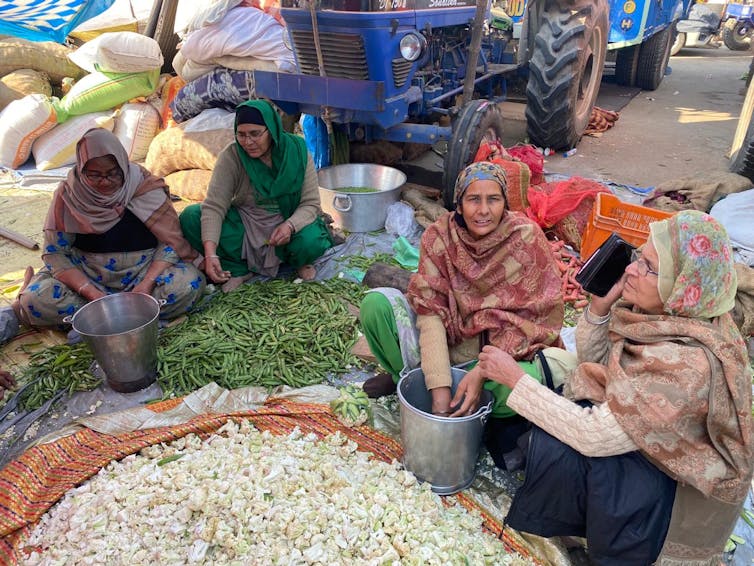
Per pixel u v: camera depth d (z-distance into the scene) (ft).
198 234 11.56
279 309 10.76
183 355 9.39
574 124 19.22
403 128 14.99
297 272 12.32
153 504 6.40
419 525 6.27
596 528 5.68
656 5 24.76
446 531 6.34
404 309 7.78
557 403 5.79
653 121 24.99
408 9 13.65
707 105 28.02
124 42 17.58
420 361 7.84
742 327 9.84
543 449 5.74
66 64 20.99
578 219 12.97
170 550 5.97
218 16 15.40
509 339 7.26
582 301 11.16
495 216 6.85
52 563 5.90
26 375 9.18
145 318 9.36
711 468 5.12
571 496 5.82
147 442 7.41
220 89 16.07
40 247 13.76
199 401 8.46
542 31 17.44
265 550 5.84
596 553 5.90
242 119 10.34
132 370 8.59
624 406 5.24
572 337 10.15
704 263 4.97
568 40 17.07
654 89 31.32
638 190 16.70
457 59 17.63
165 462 7.07
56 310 9.80
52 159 18.07
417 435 6.74
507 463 7.23
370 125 15.23
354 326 10.27
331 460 7.19
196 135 15.71
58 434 7.77
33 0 18.31
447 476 7.00
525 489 5.96
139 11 21.53
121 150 9.36
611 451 5.45
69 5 19.12
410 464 7.14
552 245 12.82
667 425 5.04
